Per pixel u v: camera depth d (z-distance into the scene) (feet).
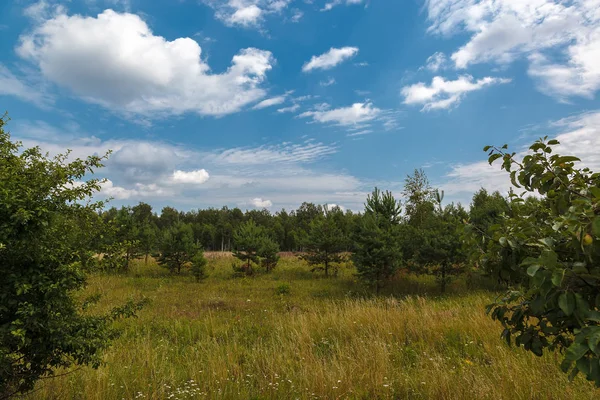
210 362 18.33
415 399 14.66
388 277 48.03
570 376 5.44
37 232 9.95
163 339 24.09
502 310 8.11
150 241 83.30
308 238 68.59
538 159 7.96
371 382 15.61
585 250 5.69
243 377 17.26
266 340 24.40
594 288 5.97
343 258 67.72
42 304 10.09
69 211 11.23
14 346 10.13
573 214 5.94
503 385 14.42
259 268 77.15
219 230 199.11
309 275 68.85
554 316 6.70
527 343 7.75
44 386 13.87
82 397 14.05
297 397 14.76
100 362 12.21
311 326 25.41
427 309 28.35
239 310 35.42
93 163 11.89
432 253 46.24
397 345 20.93
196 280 62.28
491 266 7.88
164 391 15.24
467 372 16.02
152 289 49.96
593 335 5.00
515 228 7.45
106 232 12.18
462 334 22.53
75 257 11.09
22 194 9.94
